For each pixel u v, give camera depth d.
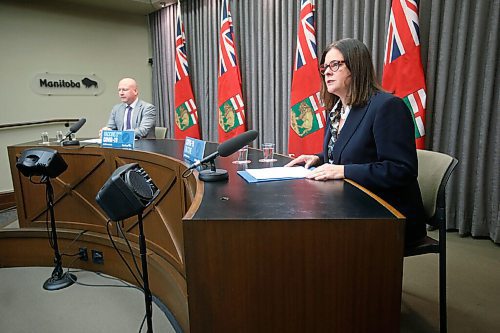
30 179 2.20
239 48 4.13
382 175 1.20
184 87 4.61
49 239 2.36
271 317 0.85
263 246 0.82
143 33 5.25
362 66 1.31
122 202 1.10
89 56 4.73
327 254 0.83
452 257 2.35
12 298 1.99
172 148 2.08
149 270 1.96
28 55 4.22
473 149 2.62
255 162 1.68
